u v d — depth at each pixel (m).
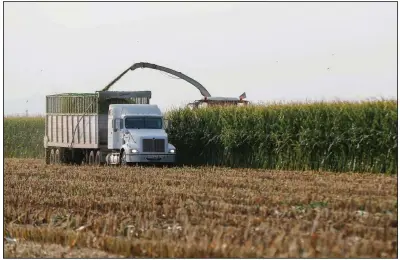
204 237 50.91
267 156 120.56
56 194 80.44
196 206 67.62
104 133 129.38
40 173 108.06
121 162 123.19
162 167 121.25
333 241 49.19
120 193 80.81
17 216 65.56
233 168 120.00
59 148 141.25
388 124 105.44
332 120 111.56
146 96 131.50
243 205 69.94
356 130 108.12
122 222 58.44
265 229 54.12
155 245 49.06
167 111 139.88
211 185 88.12
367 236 52.59
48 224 62.75
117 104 125.62
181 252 47.84
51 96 143.88
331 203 69.50
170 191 81.38
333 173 105.06
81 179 98.12
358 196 74.88
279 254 47.06
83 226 58.38
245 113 123.19
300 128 115.69
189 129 133.75
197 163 133.62
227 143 125.12
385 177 97.06
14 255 50.31
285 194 76.81
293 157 116.69
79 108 134.38
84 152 136.38
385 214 63.09
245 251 47.19
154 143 121.25
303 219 60.56
